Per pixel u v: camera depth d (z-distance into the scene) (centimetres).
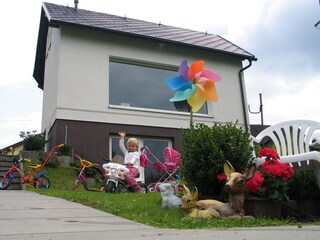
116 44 1135
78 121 1016
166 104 1198
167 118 1145
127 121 1083
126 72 1163
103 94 1070
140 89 1170
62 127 994
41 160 945
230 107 1270
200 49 1253
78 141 1003
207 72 1075
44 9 1245
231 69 1312
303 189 492
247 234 269
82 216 379
